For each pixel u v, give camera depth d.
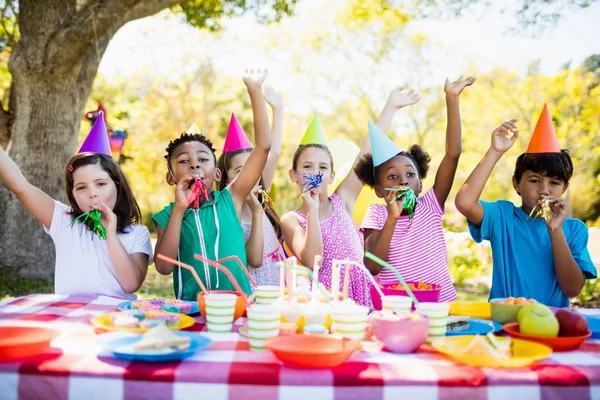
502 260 2.82
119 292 2.67
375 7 12.10
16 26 9.21
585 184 15.64
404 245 2.84
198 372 1.52
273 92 3.60
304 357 1.54
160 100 18.23
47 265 8.09
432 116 21.50
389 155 2.85
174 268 2.82
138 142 16.97
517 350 1.73
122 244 2.71
